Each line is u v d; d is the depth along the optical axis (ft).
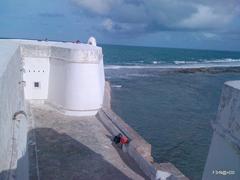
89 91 46.47
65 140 36.09
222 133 13.82
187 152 62.18
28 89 48.55
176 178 25.70
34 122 41.39
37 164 28.99
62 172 28.17
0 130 10.56
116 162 31.14
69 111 46.26
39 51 47.65
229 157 13.24
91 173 28.37
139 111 94.99
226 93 13.76
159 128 77.82
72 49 44.93
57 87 47.75
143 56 408.05
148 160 29.86
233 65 326.44
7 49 20.16
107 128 41.45
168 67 254.47
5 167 11.41
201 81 183.01
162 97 121.39
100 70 49.96
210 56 519.19
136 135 35.27
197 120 87.97
